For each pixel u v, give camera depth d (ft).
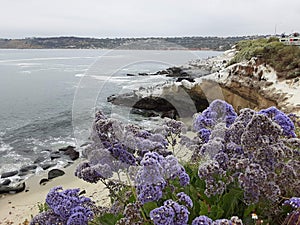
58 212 7.90
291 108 50.93
